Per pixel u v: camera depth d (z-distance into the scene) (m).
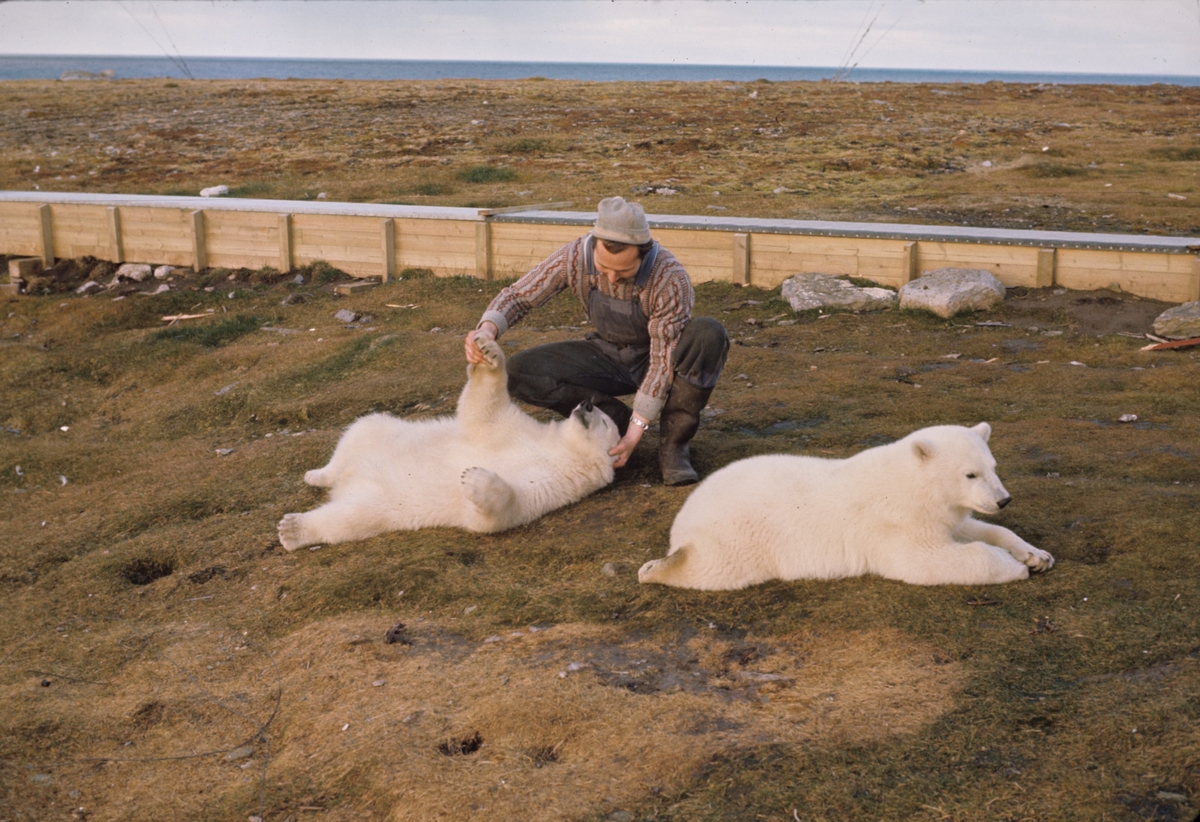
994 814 2.29
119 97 30.03
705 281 9.70
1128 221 12.25
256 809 2.71
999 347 7.19
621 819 2.41
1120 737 2.51
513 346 7.92
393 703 3.11
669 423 4.73
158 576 4.75
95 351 9.16
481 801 2.54
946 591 3.41
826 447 5.13
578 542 4.20
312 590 4.07
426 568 4.09
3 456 6.82
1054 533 3.84
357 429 5.00
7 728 3.37
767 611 3.42
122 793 2.95
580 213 10.43
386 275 10.64
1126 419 5.33
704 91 31.52
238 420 7.29
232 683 3.53
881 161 18.09
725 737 2.69
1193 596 3.19
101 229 11.88
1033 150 19.44
